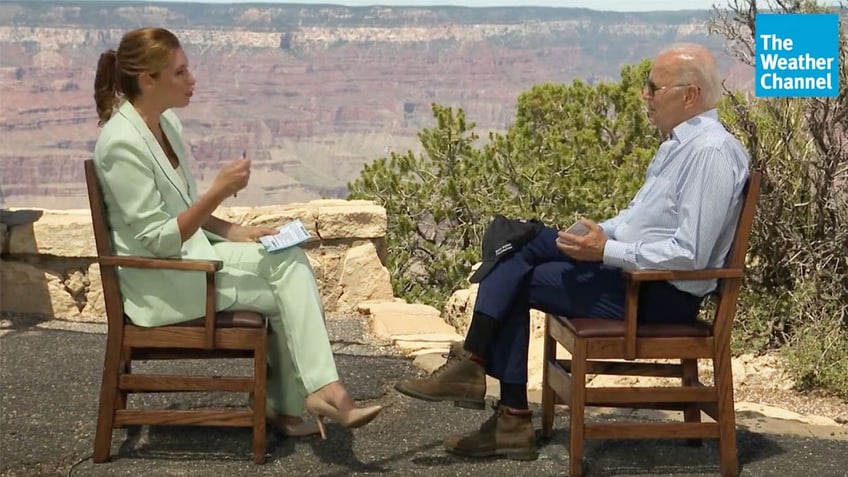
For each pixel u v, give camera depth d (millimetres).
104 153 3797
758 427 4512
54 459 4008
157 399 4816
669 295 3836
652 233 3811
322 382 3895
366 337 6301
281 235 4004
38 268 6656
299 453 4070
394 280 12062
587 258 3793
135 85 3879
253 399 3920
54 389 4930
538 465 3949
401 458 4020
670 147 3801
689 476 3840
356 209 7199
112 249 3932
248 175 3824
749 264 6293
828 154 6012
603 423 3805
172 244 3793
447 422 4473
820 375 5402
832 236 6082
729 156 3688
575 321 3850
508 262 3885
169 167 3908
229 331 3857
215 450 4094
